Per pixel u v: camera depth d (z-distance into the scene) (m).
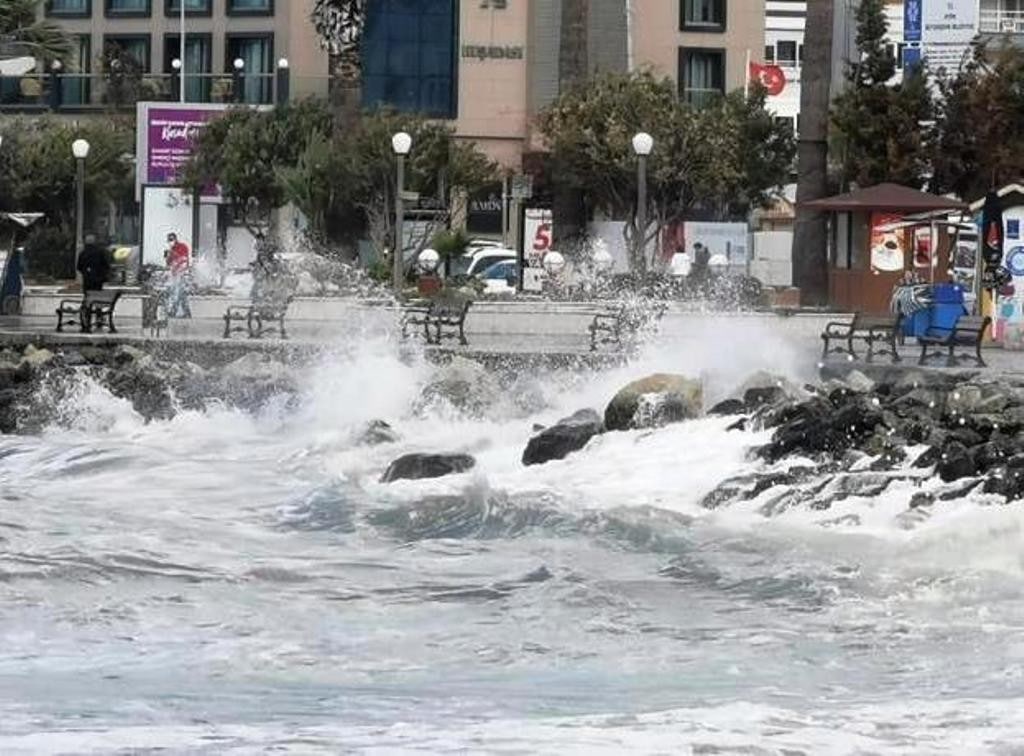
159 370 88.75
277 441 79.38
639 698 33.41
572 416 72.75
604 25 190.00
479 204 181.75
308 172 152.75
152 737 29.14
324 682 34.66
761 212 189.12
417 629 40.06
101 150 184.88
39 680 34.34
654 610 42.22
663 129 155.25
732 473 58.09
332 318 108.19
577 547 49.97
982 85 136.25
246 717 31.28
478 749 28.22
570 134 155.00
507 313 105.56
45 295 123.06
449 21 185.62
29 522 54.59
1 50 171.12
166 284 113.50
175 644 38.03
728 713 31.09
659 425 67.50
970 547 47.41
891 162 135.00
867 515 51.31
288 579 45.69
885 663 36.59
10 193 182.75
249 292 121.44
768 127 161.25
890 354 93.12
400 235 117.12
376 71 184.88
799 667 36.31
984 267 99.12
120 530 53.12
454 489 57.75
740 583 44.81
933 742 28.77
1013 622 40.34
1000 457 54.00
